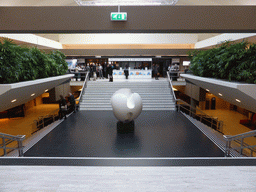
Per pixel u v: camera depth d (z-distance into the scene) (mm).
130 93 9539
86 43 22766
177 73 20234
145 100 14750
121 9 4898
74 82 18938
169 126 10219
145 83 17203
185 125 10391
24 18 4895
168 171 3455
